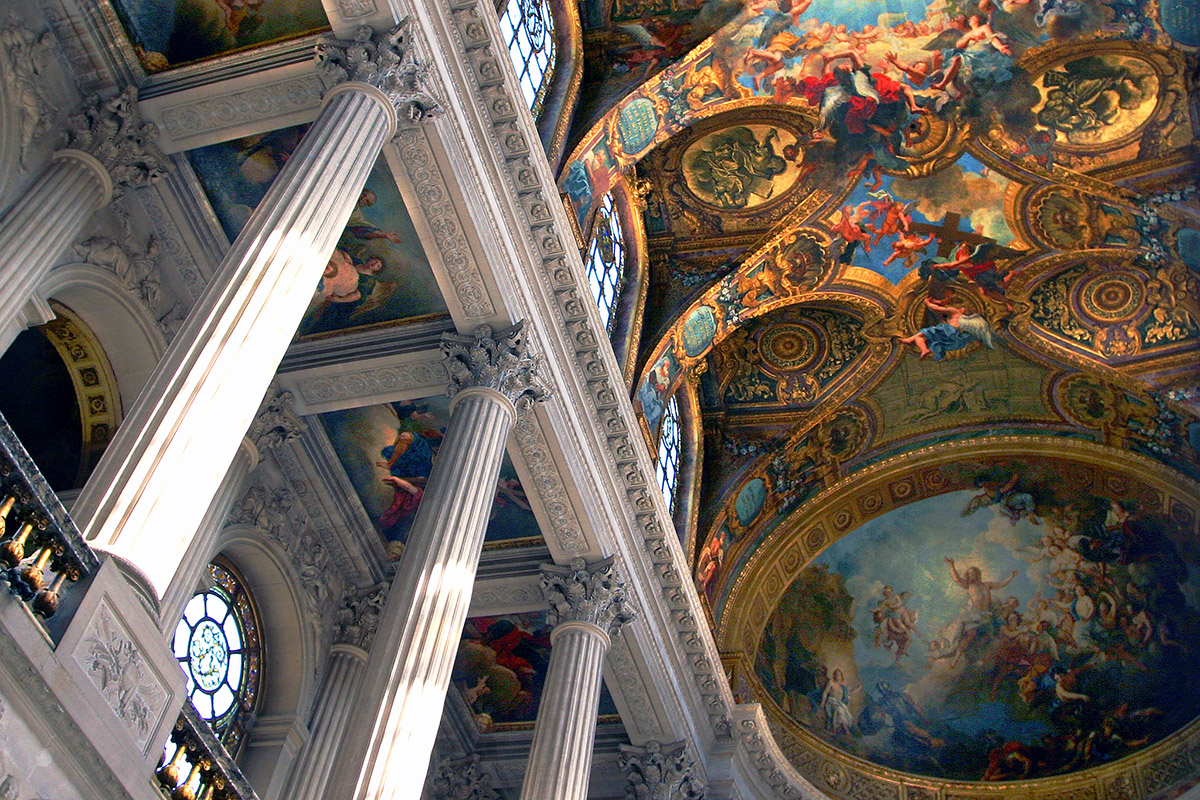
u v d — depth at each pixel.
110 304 13.51
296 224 10.06
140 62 12.79
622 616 15.88
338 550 16.38
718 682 18.56
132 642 7.43
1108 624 21.84
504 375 13.67
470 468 12.66
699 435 21.98
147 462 8.00
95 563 7.22
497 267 13.65
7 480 6.84
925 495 22.86
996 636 22.62
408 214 13.66
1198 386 19.77
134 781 7.21
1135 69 17.58
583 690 14.73
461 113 12.98
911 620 22.97
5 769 6.40
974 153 19.17
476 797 18.16
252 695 15.16
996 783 21.48
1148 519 21.30
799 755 21.23
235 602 15.17
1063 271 20.22
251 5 12.52
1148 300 19.81
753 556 22.20
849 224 20.30
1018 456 22.17
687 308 19.77
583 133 16.92
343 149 10.95
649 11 17.73
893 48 18.09
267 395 14.54
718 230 20.23
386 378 14.55
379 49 11.73
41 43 12.37
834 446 22.58
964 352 21.66
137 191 13.45
